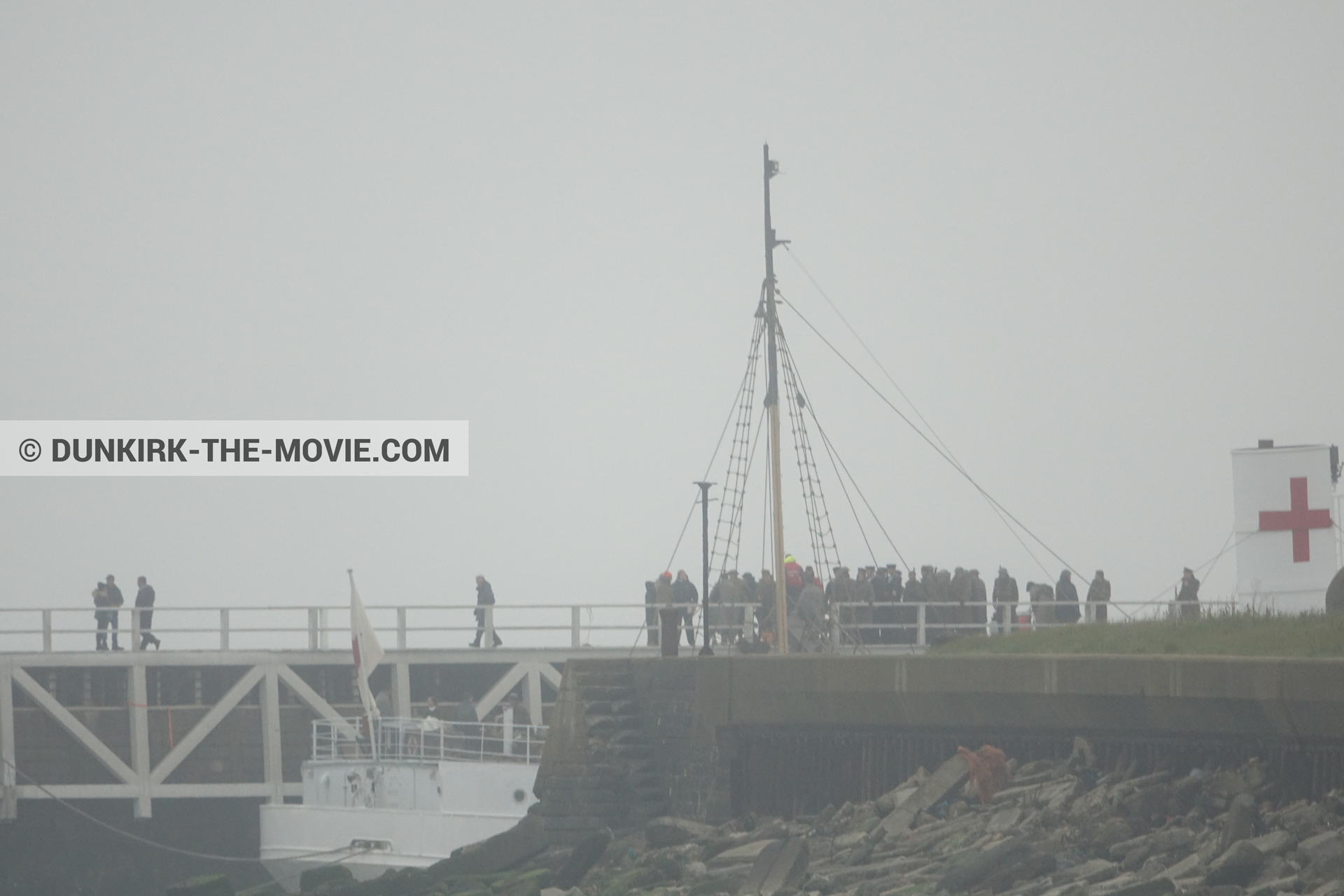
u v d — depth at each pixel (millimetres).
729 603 189250
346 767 180625
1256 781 106062
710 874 123125
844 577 194125
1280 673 104312
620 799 148000
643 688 149875
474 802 169875
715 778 142625
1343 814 99688
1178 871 99812
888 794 125562
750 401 172750
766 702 139375
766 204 171000
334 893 153500
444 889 147250
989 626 198125
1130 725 114875
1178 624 131750
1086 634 135500
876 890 108500
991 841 111688
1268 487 158500
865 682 131875
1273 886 94125
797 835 128250
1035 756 122500
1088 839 107562
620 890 127375
